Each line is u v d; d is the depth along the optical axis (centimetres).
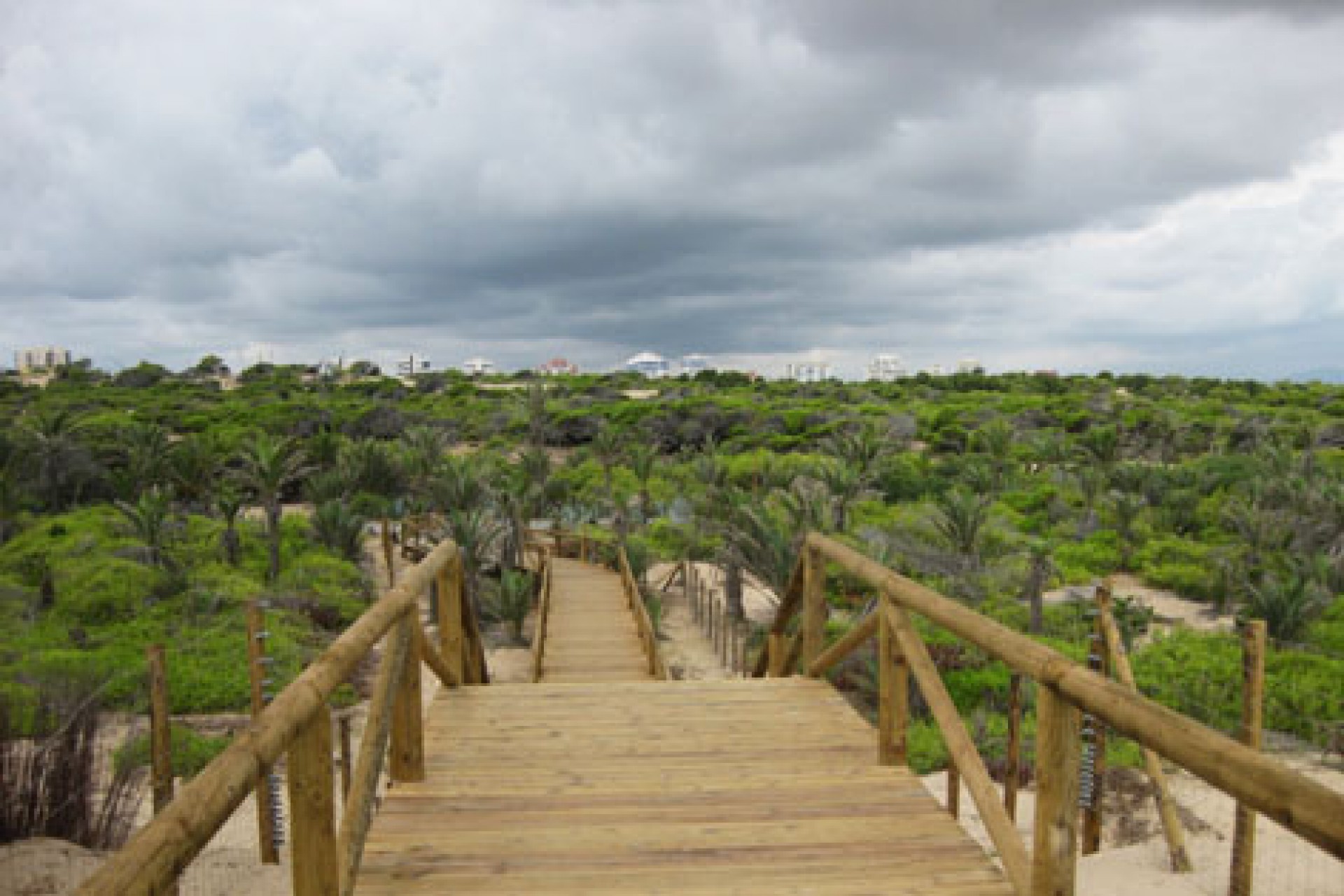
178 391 8469
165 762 507
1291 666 1423
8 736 629
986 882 287
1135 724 178
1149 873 462
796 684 533
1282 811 137
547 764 401
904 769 392
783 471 3434
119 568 2036
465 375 11194
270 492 2459
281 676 1361
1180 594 2497
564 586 2339
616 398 8250
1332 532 2530
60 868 544
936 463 4559
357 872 263
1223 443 4684
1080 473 3719
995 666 1489
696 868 296
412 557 2891
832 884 285
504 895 277
